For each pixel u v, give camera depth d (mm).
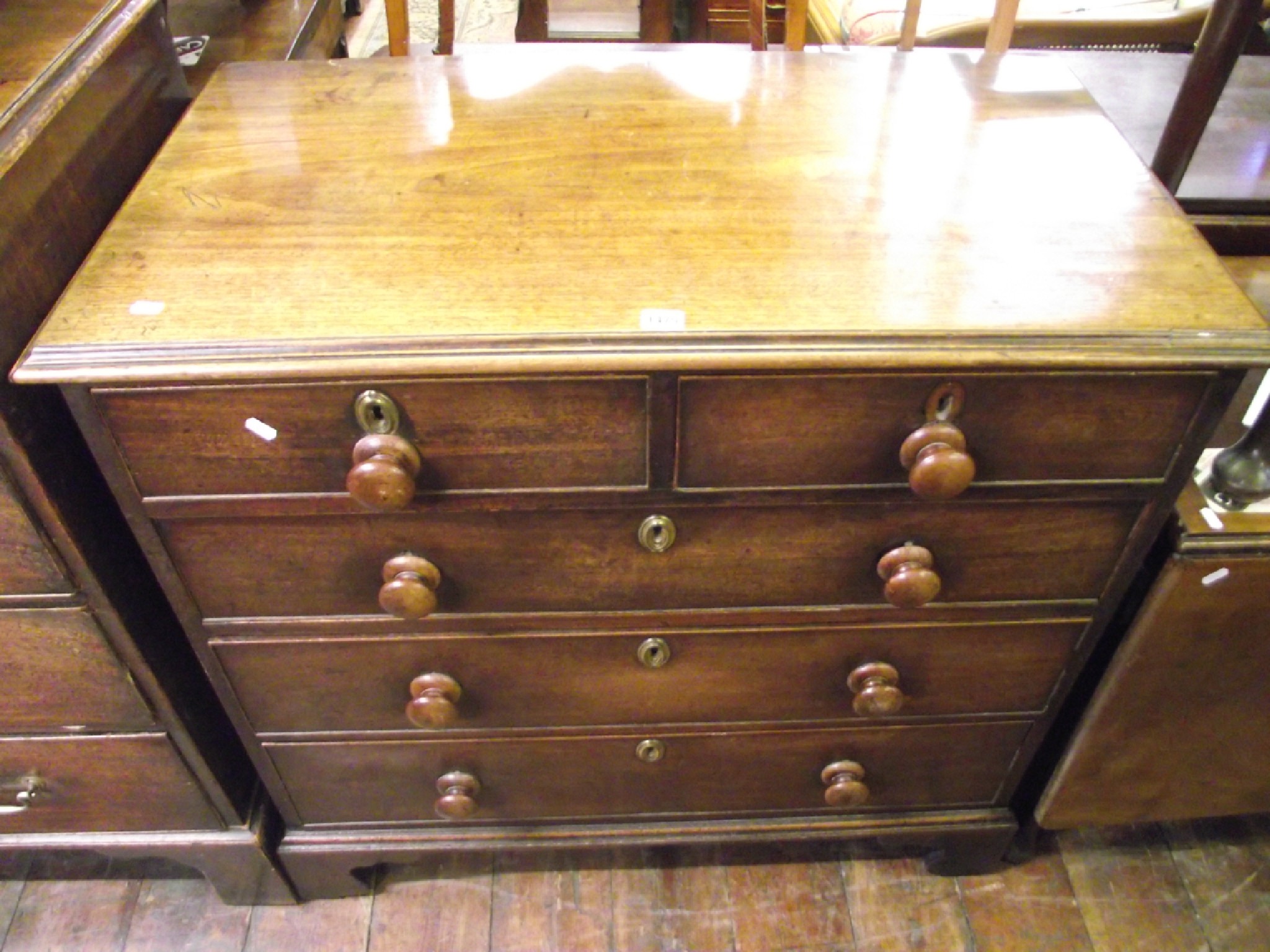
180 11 1256
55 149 758
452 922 1145
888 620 872
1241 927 1137
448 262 718
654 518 772
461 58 988
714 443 716
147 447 702
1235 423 941
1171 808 1091
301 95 923
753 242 740
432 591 784
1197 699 941
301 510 749
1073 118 896
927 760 1031
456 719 937
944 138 865
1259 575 827
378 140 859
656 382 672
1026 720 981
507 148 852
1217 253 1003
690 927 1142
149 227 748
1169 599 845
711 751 1007
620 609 853
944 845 1127
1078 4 1714
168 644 911
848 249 734
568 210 774
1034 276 711
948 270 715
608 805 1076
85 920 1146
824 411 698
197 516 752
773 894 1169
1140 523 792
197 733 960
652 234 748
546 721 962
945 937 1132
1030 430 716
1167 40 1697
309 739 970
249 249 728
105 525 804
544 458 721
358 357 646
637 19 2170
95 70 792
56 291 755
